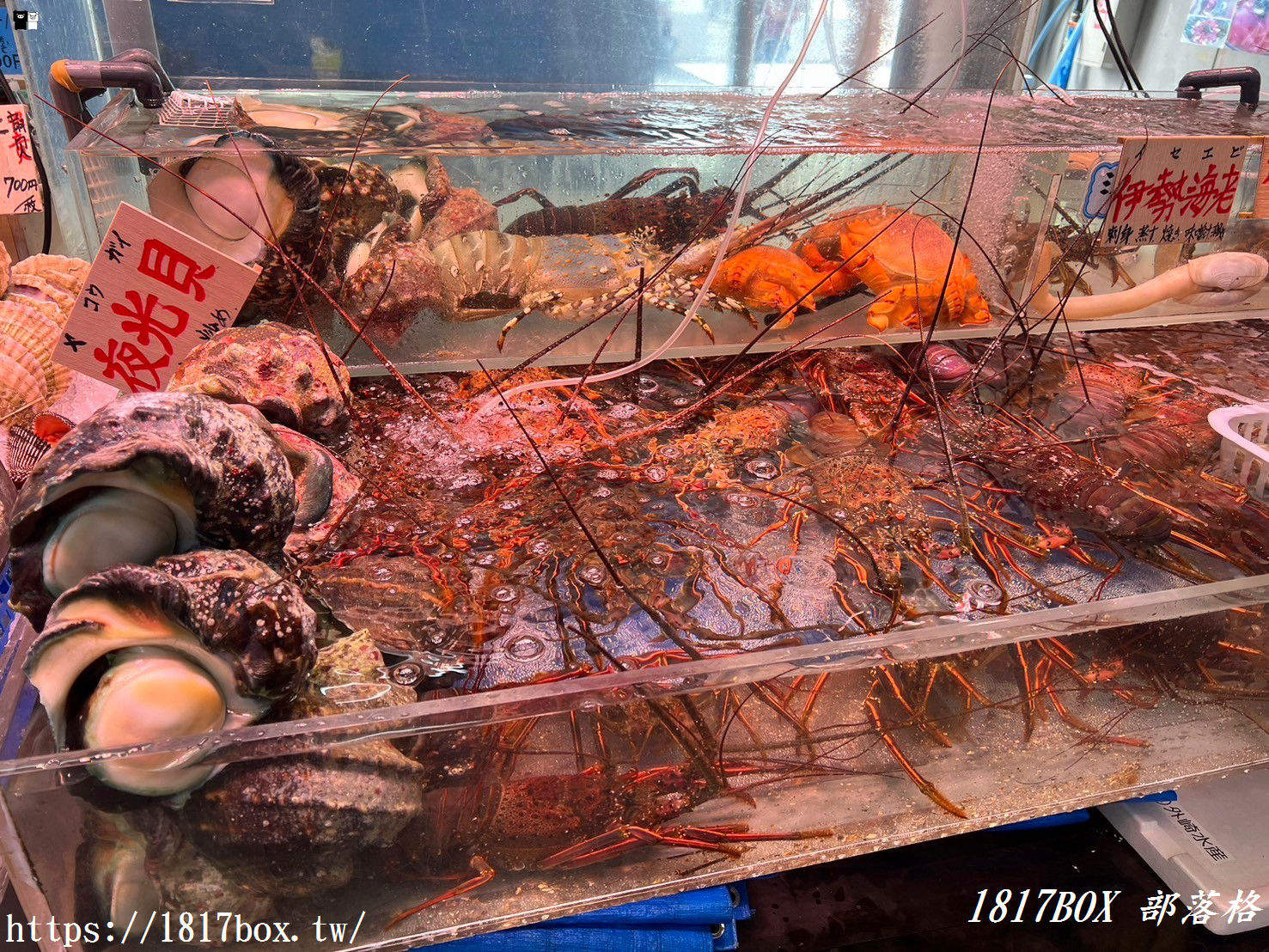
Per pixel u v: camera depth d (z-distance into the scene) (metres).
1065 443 1.15
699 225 1.29
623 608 0.88
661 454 1.11
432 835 0.75
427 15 2.08
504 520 0.98
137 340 0.97
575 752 0.75
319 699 0.73
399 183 1.18
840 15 2.14
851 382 1.28
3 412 1.10
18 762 0.65
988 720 0.85
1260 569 0.98
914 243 1.34
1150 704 0.90
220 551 0.69
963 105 1.62
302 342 1.02
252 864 0.70
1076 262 1.41
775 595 0.91
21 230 1.37
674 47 2.25
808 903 0.90
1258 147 1.36
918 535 1.00
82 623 0.63
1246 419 1.19
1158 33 2.39
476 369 1.26
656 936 0.84
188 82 1.81
